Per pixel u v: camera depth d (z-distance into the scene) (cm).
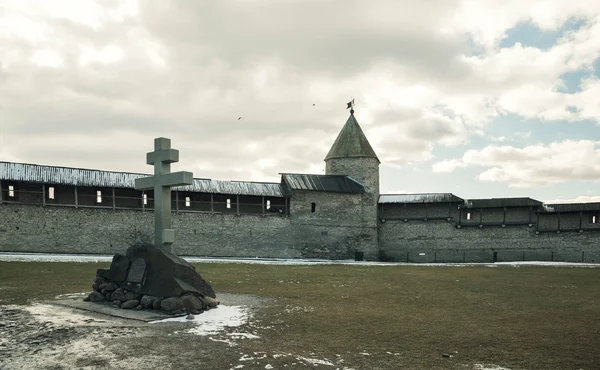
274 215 4503
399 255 5062
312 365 746
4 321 1000
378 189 5212
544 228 4806
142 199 3866
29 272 2041
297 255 4553
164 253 1255
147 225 3853
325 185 4794
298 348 849
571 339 941
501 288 1852
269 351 818
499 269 3062
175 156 1429
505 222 4891
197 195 4450
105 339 867
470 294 1652
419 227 5072
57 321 1008
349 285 1917
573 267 3375
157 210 1428
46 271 2102
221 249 4197
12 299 1316
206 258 3800
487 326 1070
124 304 1184
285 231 4534
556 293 1698
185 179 1355
